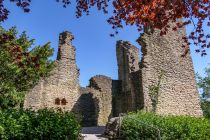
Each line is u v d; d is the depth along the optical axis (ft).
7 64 47.78
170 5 33.42
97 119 80.12
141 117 45.85
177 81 70.33
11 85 48.75
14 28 53.11
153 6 33.27
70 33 80.12
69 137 32.65
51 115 33.01
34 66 51.52
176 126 43.73
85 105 78.64
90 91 81.35
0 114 29.37
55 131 31.42
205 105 132.05
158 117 47.24
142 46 66.74
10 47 47.52
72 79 77.20
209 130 47.98
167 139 42.39
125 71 88.79
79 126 35.17
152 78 64.85
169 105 65.98
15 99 49.29
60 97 73.10
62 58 76.64
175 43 73.77
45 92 70.03
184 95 70.90
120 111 81.46
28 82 52.11
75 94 76.79
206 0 32.17
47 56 54.75
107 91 85.66
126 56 89.66
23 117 30.35
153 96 63.00
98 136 49.57
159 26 35.29
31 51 53.06
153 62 66.33
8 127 28.73
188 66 75.10
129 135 43.16
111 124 47.91
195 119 50.90
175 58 72.23
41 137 30.53
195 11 33.17
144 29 68.95
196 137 44.93
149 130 42.45
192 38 36.63
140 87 62.75
